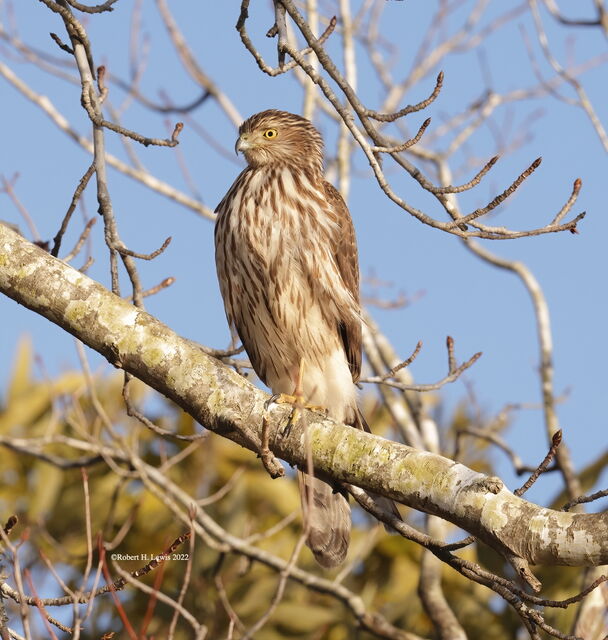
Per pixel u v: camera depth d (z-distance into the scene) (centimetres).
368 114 798
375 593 1223
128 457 1155
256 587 1161
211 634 1150
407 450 729
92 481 1261
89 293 784
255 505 1262
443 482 700
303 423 766
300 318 1097
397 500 726
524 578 655
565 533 648
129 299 943
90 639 1148
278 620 1153
